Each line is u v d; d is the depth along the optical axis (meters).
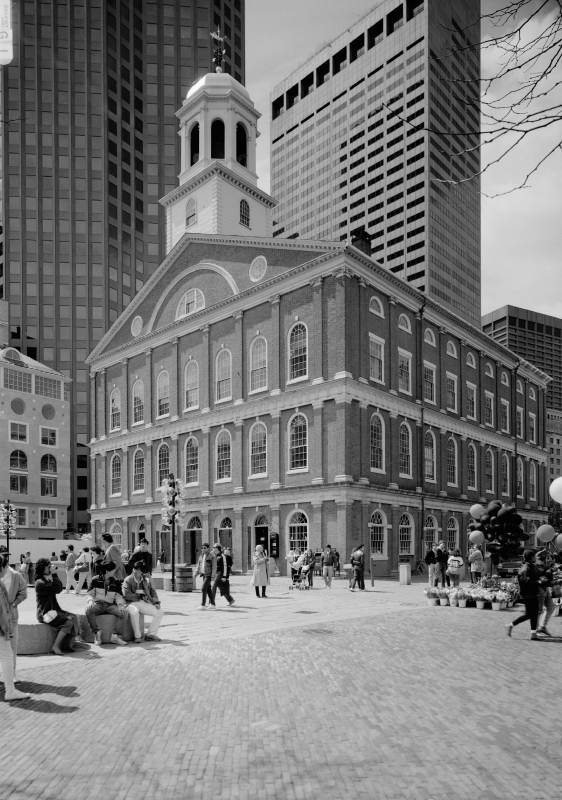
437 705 9.87
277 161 169.12
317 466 38.81
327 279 39.84
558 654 13.93
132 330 55.34
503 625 18.30
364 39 147.62
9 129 105.19
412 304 45.38
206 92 56.66
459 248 139.88
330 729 8.74
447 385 49.53
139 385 54.12
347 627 17.88
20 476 73.88
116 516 54.12
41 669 12.75
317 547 38.22
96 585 15.80
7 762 7.64
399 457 42.78
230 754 7.84
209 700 10.29
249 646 15.02
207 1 118.62
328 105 155.75
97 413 57.78
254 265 45.06
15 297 102.81
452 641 15.58
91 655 14.17
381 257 139.50
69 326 103.62
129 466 53.97
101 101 108.25
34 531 74.31
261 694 10.62
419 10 134.75
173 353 50.47
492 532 24.20
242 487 43.34
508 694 10.51
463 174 136.75
